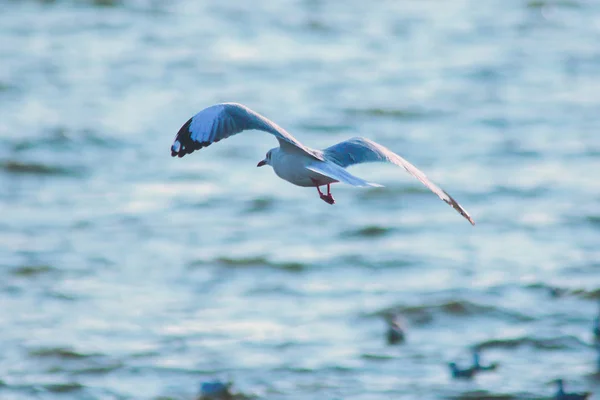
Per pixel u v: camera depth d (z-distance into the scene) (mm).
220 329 23531
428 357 22172
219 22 59219
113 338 22906
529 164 38188
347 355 22094
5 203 33281
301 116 44219
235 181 36219
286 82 49281
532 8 65500
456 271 27688
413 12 64062
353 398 19984
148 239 30062
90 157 38188
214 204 33500
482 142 41125
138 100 45688
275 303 25328
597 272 27422
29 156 37719
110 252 28781
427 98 47281
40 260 27906
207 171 37312
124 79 48625
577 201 33875
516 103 46625
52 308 24641
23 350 22203
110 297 25453
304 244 30016
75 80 48125
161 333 23250
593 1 66750
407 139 41625
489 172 37281
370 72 51344
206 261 28234
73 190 34719
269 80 49531
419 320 24391
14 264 27531
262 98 46625
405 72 51594
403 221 32375
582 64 53625
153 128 41719
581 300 25438
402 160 9328
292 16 61438
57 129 40719
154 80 48750
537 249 29516
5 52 51750
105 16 58969
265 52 54188
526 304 25172
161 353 22188
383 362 21828
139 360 21812
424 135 42156
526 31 60406
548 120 44094
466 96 47688
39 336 22922
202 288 26328
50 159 37500
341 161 9172
